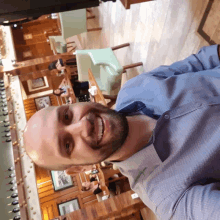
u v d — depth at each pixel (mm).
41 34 6203
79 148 983
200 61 1171
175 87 1017
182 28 2141
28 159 2723
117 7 3465
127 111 1162
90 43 5094
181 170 884
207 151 875
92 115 1018
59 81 4668
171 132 931
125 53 3516
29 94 4547
